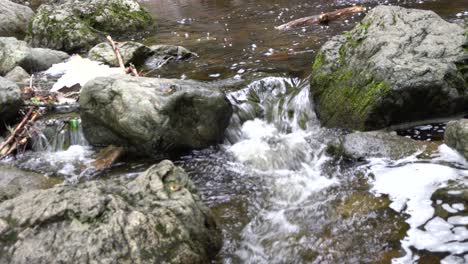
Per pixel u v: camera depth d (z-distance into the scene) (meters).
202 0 16.11
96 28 11.58
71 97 7.21
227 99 6.05
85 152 6.10
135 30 11.89
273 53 8.59
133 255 3.34
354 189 4.79
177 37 10.82
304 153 5.66
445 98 5.81
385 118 5.84
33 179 5.38
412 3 10.98
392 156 5.23
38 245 3.33
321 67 6.61
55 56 9.43
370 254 3.81
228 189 5.06
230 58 8.59
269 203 4.74
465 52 6.00
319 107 6.48
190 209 3.80
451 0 10.73
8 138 6.18
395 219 4.20
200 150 5.94
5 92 6.38
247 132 6.43
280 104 6.82
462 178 4.64
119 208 3.56
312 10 11.90
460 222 4.04
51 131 6.35
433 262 3.63
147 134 5.61
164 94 5.71
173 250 3.49
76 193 3.71
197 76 7.76
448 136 5.18
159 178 4.01
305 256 3.89
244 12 12.80
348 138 5.56
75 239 3.35
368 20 6.84
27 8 13.34
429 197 4.44
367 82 5.97
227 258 3.90
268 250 4.00
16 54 8.78
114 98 5.79
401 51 6.09
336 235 4.10
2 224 3.47
